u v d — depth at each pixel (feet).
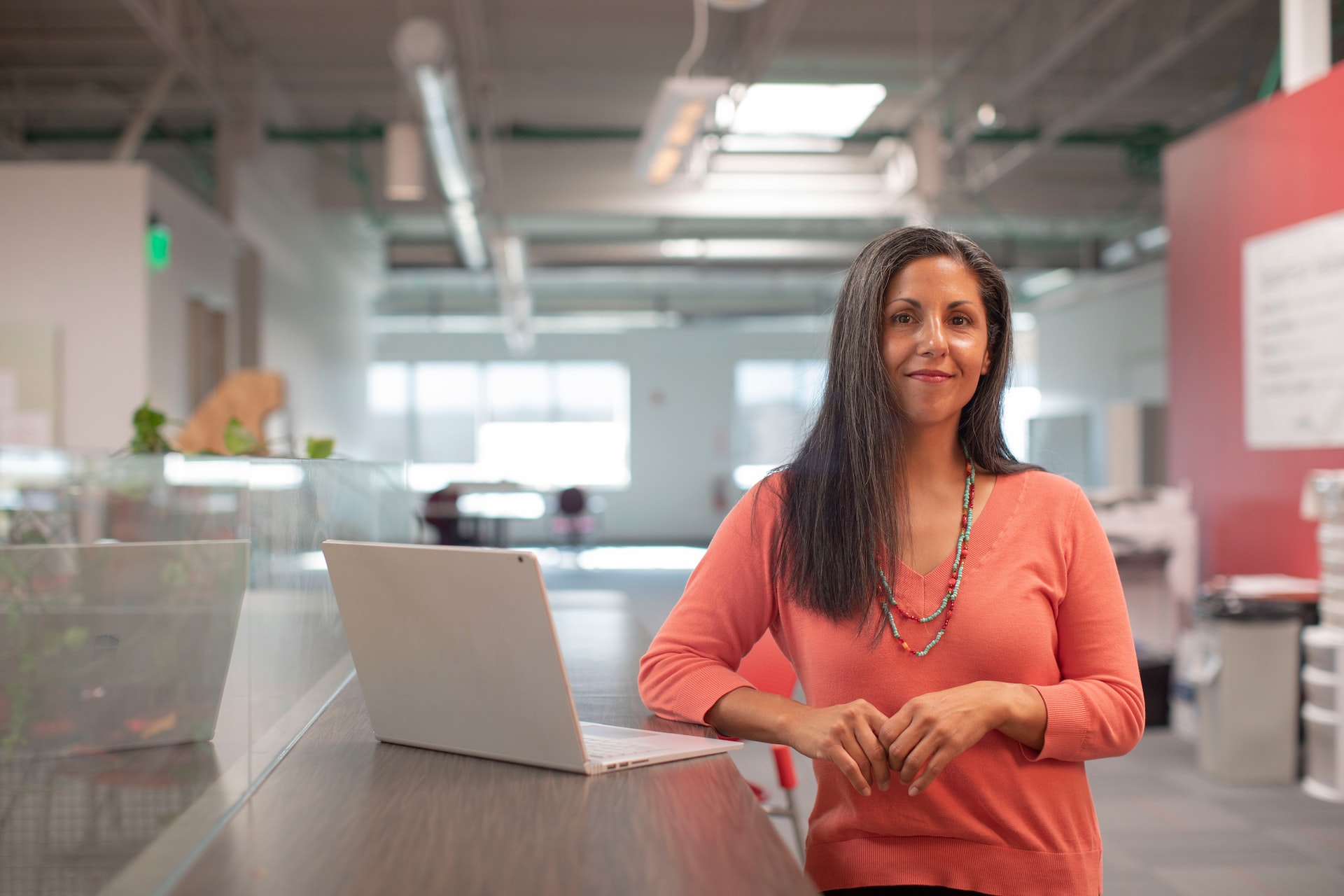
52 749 3.42
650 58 27.25
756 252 41.22
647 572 38.55
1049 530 4.35
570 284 53.57
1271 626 13.87
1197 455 18.93
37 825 3.16
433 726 4.18
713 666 4.56
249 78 27.20
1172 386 19.66
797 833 7.63
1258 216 17.13
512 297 41.55
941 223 38.93
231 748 3.70
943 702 3.87
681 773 3.84
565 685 3.74
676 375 56.85
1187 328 19.19
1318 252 15.71
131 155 23.50
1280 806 12.84
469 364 56.65
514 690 3.87
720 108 27.35
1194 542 18.08
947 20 24.84
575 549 46.26
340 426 39.01
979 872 4.15
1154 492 18.53
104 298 20.81
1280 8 23.82
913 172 29.48
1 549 3.37
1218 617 14.08
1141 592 17.35
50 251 20.81
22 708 3.37
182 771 3.60
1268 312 16.88
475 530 34.65
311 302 34.22
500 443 56.59
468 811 3.42
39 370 20.56
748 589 4.69
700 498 56.59
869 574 4.29
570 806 3.46
